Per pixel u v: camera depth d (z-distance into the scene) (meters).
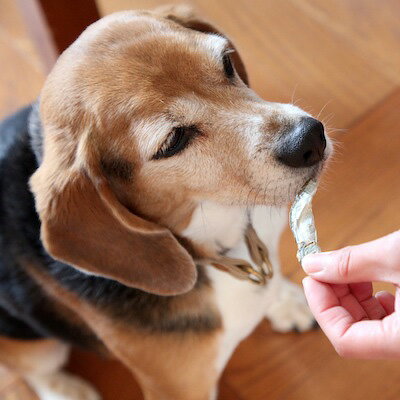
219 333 0.56
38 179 0.51
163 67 0.49
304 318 0.67
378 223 0.71
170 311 0.54
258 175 0.50
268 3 0.85
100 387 0.69
